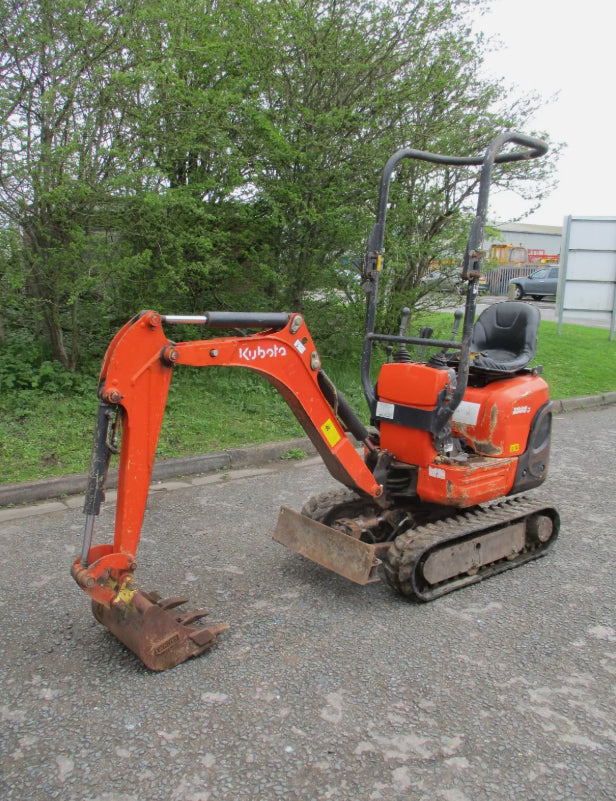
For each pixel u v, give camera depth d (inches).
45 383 286.2
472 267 148.4
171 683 122.8
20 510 206.8
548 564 180.9
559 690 123.6
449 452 165.6
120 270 279.6
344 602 155.3
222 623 139.3
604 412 391.2
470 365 178.7
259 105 310.2
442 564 157.8
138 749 105.6
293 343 141.4
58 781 98.7
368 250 169.5
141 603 124.3
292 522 166.7
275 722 112.5
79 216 276.1
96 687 121.3
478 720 114.4
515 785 99.9
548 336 589.6
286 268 342.3
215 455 255.3
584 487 248.5
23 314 308.2
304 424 151.7
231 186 296.8
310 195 326.3
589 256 587.5
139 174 258.8
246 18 301.9
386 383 167.3
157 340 122.5
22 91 261.3
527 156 169.9
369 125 321.4
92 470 120.3
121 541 124.5
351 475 158.9
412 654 134.0
